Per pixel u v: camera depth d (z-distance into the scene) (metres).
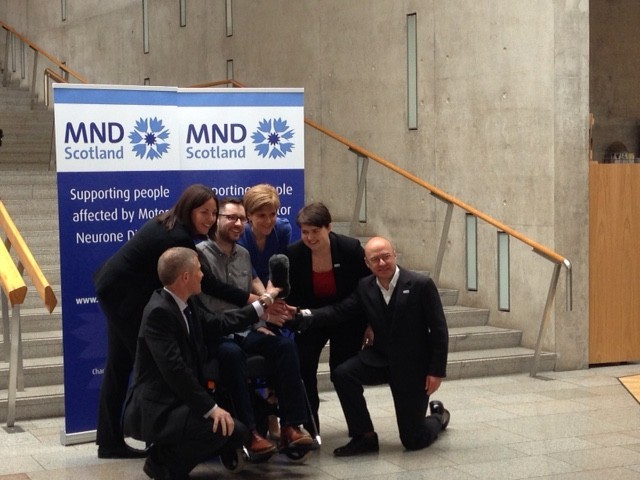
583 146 8.21
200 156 6.15
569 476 5.12
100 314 5.82
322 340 5.78
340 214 10.41
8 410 6.17
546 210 8.20
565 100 8.09
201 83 12.89
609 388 7.46
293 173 6.37
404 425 5.61
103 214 5.78
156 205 5.93
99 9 15.38
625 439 5.90
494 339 8.37
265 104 6.28
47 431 6.10
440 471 5.23
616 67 10.91
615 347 8.47
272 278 5.23
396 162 9.73
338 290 5.70
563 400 7.02
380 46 9.85
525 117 8.34
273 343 5.27
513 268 8.55
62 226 5.70
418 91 9.43
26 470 5.25
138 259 5.21
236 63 12.12
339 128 10.45
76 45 16.16
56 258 8.72
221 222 5.34
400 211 9.71
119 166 5.80
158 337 4.73
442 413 6.09
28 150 12.96
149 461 4.95
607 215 8.37
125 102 5.81
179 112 6.09
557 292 8.17
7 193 10.00
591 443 5.80
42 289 5.58
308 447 5.19
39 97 14.98
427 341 5.61
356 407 5.59
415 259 9.58
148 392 4.84
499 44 8.54
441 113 9.18
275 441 5.79
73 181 5.70
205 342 5.14
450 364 7.75
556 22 8.02
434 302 5.55
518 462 5.40
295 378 5.23
